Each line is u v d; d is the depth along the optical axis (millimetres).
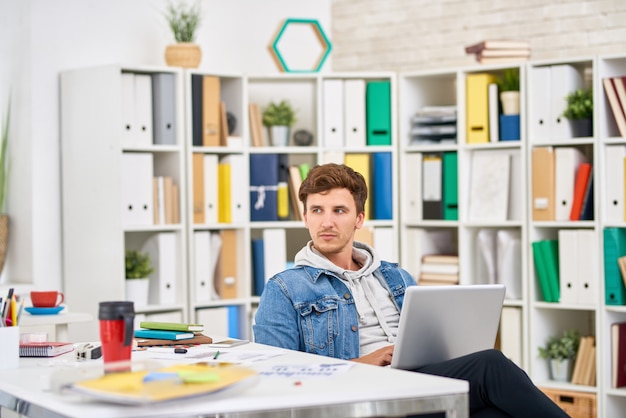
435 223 5434
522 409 2646
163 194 5250
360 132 5582
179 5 5742
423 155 5586
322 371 2369
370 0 6230
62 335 4094
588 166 5000
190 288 5293
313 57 6125
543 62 5133
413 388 2168
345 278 3225
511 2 5695
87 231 5215
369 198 5586
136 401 1948
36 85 5246
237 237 5473
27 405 2201
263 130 5797
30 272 5230
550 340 5207
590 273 4961
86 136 5215
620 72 5082
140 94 5195
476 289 2838
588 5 5422
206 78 5391
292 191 5547
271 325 3102
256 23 6008
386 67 6184
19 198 5301
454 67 5859
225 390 2047
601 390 4906
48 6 5277
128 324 2396
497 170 5297
